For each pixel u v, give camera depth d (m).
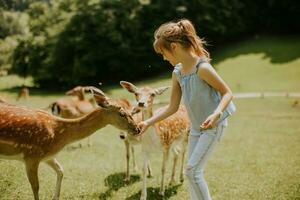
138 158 10.45
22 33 45.59
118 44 48.31
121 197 7.10
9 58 45.41
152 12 51.44
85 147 11.59
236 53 51.44
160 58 51.16
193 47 4.68
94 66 47.31
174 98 5.12
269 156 11.13
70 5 49.72
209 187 7.88
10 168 8.38
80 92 12.07
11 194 6.96
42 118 5.95
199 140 4.60
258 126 17.56
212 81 4.49
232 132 15.70
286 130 16.42
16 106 6.04
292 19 57.06
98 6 47.34
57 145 5.99
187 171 4.55
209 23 55.12
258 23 58.81
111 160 10.02
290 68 44.31
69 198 6.93
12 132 5.78
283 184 8.21
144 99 7.37
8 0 26.02
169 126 7.53
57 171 6.25
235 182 8.27
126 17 48.78
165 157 7.45
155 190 7.62
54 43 46.66
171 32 4.64
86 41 46.75
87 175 8.43
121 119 6.02
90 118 6.05
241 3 57.66
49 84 47.91
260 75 43.31
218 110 4.31
